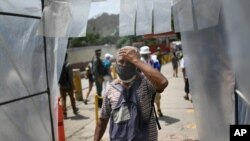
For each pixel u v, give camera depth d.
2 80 2.38
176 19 2.95
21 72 2.59
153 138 2.67
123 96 2.69
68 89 8.93
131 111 2.63
